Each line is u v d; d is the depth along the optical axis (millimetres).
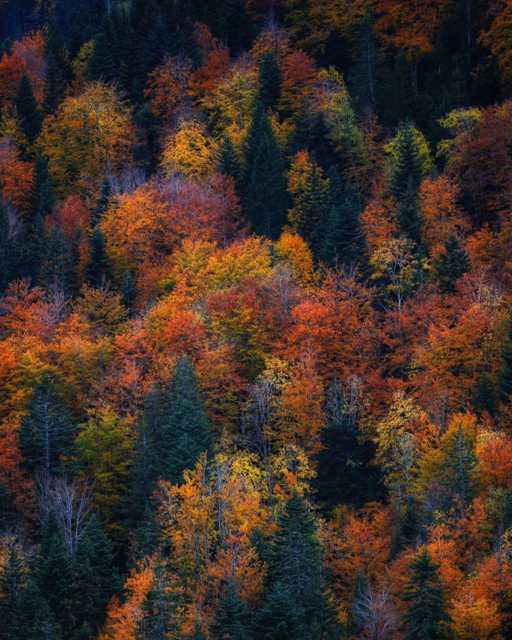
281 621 95062
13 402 137750
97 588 111125
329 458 124750
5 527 121312
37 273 168000
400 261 152750
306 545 102250
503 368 129875
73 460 127625
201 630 95188
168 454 122812
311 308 141750
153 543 112438
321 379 136250
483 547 104562
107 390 139500
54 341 148250
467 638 94250
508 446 114062
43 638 101625
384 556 108688
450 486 111625
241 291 149375
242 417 133250
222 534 108188
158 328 145500
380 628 96812
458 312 142750
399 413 125812
